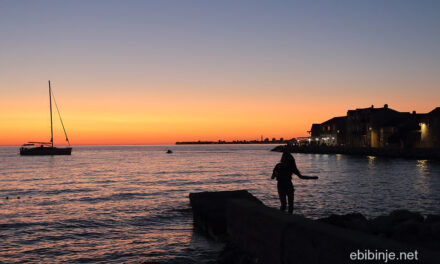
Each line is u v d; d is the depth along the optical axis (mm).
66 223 18922
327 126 125500
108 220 19469
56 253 13289
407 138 83312
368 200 24750
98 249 13672
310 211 20734
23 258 12742
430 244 7000
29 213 22516
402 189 30844
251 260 7594
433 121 75312
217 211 14000
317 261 5320
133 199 28391
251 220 7832
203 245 13297
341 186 33750
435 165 60031
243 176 51406
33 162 105000
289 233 6117
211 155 158750
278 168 9898
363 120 100125
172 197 29203
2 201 28891
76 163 98188
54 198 30281
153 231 16359
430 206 21953
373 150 86812
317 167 62906
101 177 52656
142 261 11961
